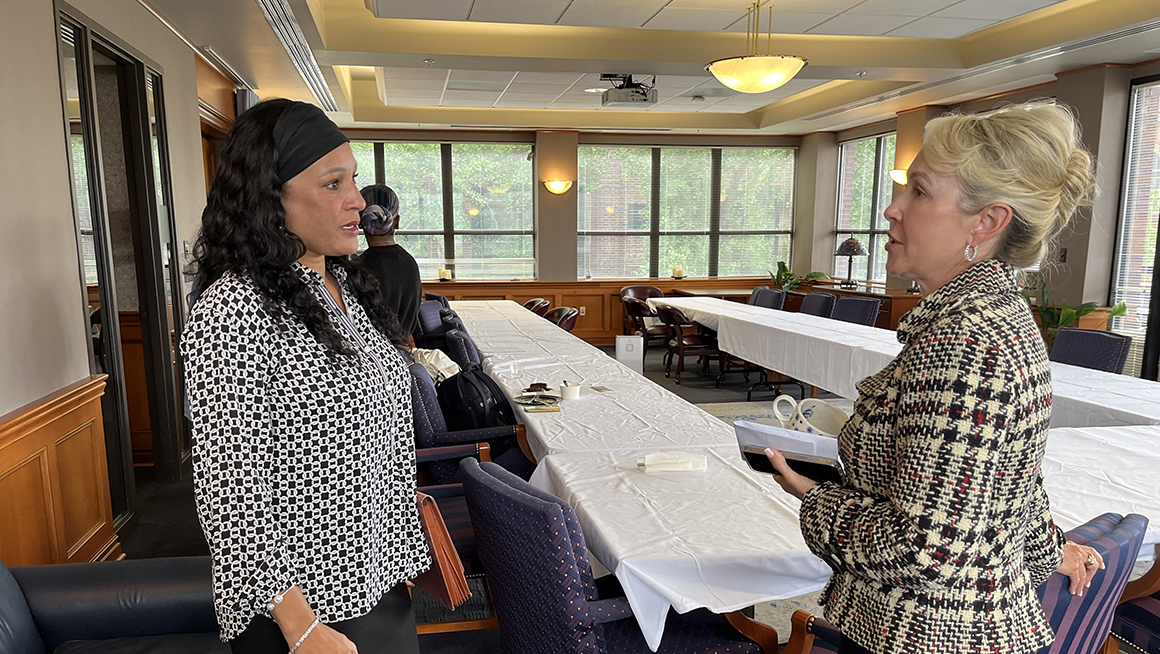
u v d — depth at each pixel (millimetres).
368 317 1257
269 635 1005
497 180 9508
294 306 1008
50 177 2615
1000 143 905
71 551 2650
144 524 3482
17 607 1568
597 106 8094
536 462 2582
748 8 4516
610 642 1651
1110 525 1371
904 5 4465
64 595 1650
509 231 9617
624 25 4840
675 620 1730
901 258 1020
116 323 3309
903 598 926
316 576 1032
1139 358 5832
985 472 807
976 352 820
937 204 952
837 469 1125
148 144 3889
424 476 2941
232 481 933
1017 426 811
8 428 2168
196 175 4820
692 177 9875
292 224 1039
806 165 9719
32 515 2381
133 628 1680
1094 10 4730
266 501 964
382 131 9094
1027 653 910
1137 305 5820
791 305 8906
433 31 5184
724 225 10016
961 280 936
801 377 5098
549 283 9391
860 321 5977
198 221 4820
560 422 2684
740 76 4539
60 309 2664
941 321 878
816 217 9609
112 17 3404
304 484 1012
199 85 5160
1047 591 1202
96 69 3750
